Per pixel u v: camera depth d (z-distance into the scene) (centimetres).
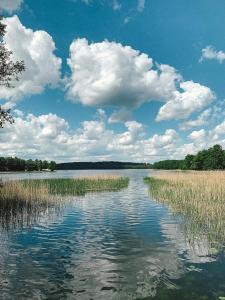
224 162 9862
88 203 2852
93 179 5231
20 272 1072
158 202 2886
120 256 1240
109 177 5688
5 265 1142
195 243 1408
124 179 5891
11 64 2281
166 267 1111
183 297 880
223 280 988
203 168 10475
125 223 1908
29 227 1805
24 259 1209
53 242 1464
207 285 954
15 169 17125
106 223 1919
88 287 952
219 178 3434
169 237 1533
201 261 1166
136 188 4600
